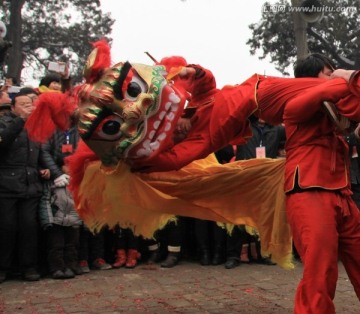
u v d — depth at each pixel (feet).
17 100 15.26
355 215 9.03
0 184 15.40
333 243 8.32
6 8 70.79
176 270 17.37
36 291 14.58
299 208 8.57
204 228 18.28
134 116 9.12
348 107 8.28
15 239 15.88
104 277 16.37
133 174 10.30
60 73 12.27
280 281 15.53
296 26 32.04
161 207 10.87
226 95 9.69
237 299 13.50
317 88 8.39
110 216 11.02
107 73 9.34
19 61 66.39
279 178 10.55
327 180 8.67
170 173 10.69
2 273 15.87
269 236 10.91
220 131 9.62
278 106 9.12
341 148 9.10
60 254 16.33
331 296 8.34
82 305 13.06
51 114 10.13
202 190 10.83
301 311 8.08
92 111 9.31
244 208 11.07
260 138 18.11
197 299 13.56
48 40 76.59
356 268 9.09
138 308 12.74
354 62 65.21
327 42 65.00
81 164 10.61
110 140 9.55
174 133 10.17
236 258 17.80
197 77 10.27
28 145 15.69
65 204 16.10
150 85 9.27
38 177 16.05
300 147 8.89
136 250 18.10
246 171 10.74
